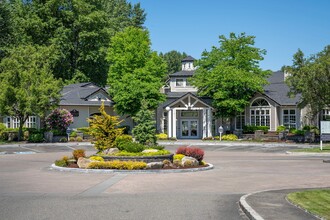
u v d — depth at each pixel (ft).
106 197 42.57
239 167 75.51
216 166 78.23
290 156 102.32
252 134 165.89
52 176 63.10
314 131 153.38
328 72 127.34
